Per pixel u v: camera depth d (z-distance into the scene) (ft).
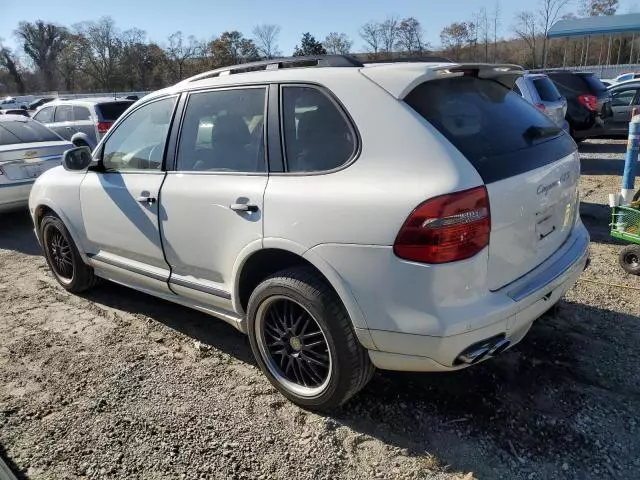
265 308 10.17
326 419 9.91
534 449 8.91
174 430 9.80
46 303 15.80
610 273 15.89
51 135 26.68
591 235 19.99
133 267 13.26
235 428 9.80
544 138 9.98
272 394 10.78
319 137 9.39
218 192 10.53
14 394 11.14
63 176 15.10
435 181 8.01
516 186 8.55
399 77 8.92
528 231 9.00
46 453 9.35
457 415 9.82
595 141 46.26
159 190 11.85
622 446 8.86
